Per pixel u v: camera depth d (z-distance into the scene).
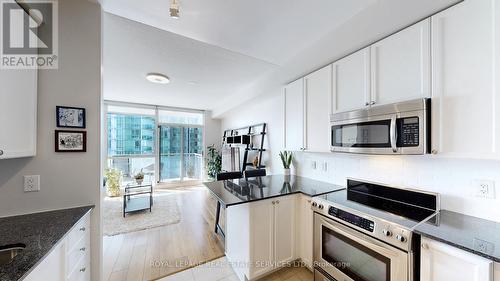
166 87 3.81
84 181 1.55
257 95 3.44
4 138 1.11
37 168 1.42
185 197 4.86
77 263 1.34
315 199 1.88
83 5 1.53
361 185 2.05
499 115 1.01
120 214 3.71
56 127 1.46
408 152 1.31
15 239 1.07
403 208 1.56
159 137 5.85
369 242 1.40
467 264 0.98
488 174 1.28
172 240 2.78
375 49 1.58
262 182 2.56
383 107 1.45
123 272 2.10
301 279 1.97
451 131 1.18
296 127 2.43
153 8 1.50
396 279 1.25
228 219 2.29
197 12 1.53
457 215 1.38
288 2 1.43
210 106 5.90
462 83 1.14
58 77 1.46
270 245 1.95
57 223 1.26
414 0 1.26
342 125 1.79
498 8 1.02
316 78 2.13
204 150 6.48
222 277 2.04
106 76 3.17
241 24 1.70
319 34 1.88
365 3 1.45
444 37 1.21
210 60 2.56
